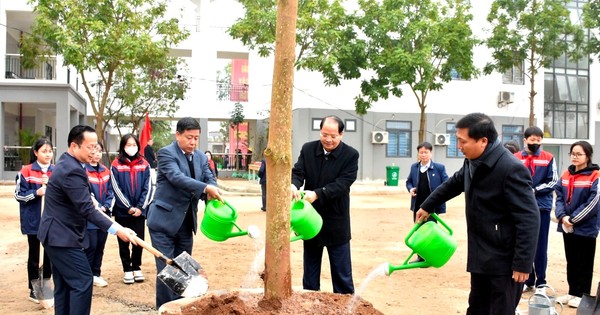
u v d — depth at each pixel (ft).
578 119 81.92
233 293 12.62
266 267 11.58
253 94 81.97
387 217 42.73
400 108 75.05
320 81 72.69
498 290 11.21
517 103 78.48
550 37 54.19
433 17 53.47
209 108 79.20
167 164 15.17
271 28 47.70
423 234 11.12
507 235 11.15
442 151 76.18
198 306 11.55
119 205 21.20
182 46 77.77
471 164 11.43
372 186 68.64
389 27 52.39
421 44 53.57
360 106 57.31
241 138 102.53
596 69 82.17
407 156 75.41
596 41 57.77
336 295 12.51
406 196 60.80
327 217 15.10
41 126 78.18
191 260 12.51
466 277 23.11
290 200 11.59
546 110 80.69
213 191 12.75
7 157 64.28
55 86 60.08
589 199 18.04
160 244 15.31
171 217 15.37
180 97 68.74
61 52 46.57
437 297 19.84
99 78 69.26
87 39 44.70
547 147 80.94
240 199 54.29
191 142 15.53
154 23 49.88
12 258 26.25
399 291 20.67
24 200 18.42
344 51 52.85
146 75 65.05
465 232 34.96
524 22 54.29
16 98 59.88
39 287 18.49
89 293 13.65
